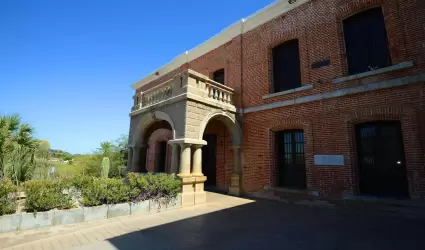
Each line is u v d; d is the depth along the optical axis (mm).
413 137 6621
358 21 8445
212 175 12609
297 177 9281
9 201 5605
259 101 10547
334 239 4766
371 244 4469
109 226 5750
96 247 4441
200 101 9008
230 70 12055
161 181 7645
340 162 7895
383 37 7824
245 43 11648
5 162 8297
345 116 7969
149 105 10711
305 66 9258
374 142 7613
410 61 6828
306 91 9086
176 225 5855
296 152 9430
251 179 10250
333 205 7863
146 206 7086
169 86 9961
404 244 4434
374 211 7008
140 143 11414
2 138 8516
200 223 6031
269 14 10711
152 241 4750
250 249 4301
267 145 9945
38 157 9812
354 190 7535
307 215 6809
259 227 5652
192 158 8898
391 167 7215
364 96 7660
